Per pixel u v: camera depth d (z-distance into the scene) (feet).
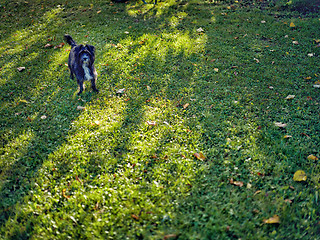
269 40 26.45
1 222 11.16
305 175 12.37
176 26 30.19
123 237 10.21
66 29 31.60
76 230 10.54
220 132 15.58
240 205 11.29
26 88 21.30
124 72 22.24
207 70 22.04
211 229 10.30
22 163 14.19
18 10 38.32
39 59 25.35
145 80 21.03
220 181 12.60
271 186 12.17
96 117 17.24
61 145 15.23
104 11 35.68
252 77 21.06
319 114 16.84
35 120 17.46
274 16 31.99
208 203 11.40
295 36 26.89
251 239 9.93
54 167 13.66
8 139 15.90
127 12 34.91
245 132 15.70
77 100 19.15
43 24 33.63
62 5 39.09
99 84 20.76
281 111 17.35
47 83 21.63
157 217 10.89
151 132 15.83
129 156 14.02
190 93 19.47
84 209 11.46
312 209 10.96
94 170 13.46
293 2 34.60
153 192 12.00
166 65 22.91
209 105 18.21
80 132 15.93
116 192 11.97
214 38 27.14
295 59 23.18
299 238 10.02
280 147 14.26
